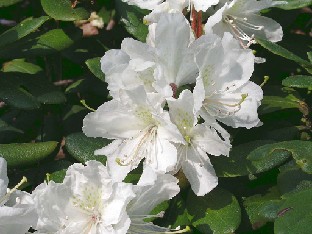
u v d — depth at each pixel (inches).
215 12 19.2
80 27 22.5
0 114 22.4
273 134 19.7
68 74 23.0
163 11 18.9
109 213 16.1
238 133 19.8
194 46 16.8
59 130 21.4
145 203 16.4
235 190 18.9
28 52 20.3
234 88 17.7
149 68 17.0
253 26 19.8
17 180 19.7
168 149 16.9
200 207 18.0
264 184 18.9
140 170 18.4
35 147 18.8
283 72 21.9
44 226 16.1
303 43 21.8
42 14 23.0
